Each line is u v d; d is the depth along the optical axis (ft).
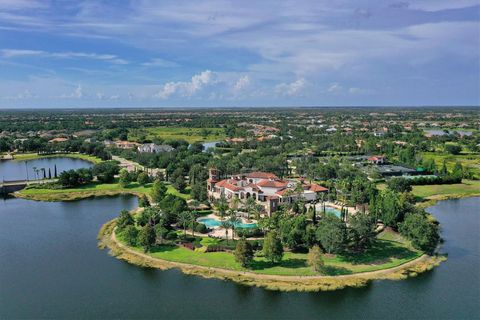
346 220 469.98
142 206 558.15
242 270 359.66
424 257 392.68
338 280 342.64
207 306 307.58
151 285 339.36
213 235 437.17
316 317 293.64
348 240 398.62
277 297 319.47
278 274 351.05
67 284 342.23
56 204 622.54
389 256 390.83
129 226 430.61
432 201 631.56
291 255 388.78
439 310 302.66
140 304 310.24
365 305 309.42
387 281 345.31
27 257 399.85
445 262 386.93
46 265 380.58
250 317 292.81
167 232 429.38
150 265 374.84
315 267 353.72
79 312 300.40
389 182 655.35
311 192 579.48
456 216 549.13
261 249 398.62
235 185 587.27
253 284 337.11
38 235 466.70
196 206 538.88
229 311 300.81
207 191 615.57
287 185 575.38
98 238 453.58
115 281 346.74
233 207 505.25
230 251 394.52
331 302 312.91
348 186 593.01
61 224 510.99
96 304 311.06
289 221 407.85
